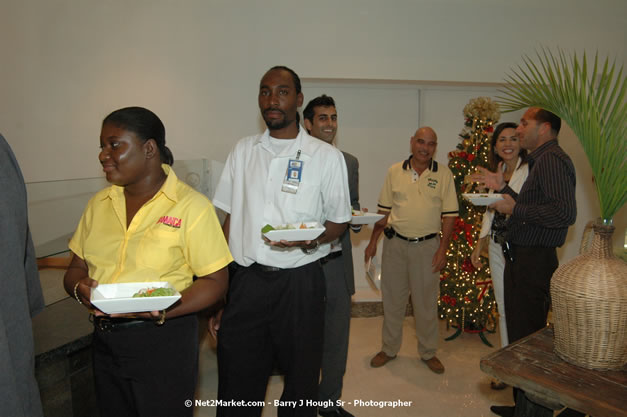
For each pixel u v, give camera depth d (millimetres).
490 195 2201
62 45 3361
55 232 1743
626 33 3535
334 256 2074
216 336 1840
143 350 1243
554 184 1947
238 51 3402
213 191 3523
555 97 1506
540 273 2053
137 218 1276
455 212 2738
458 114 3877
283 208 1627
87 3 3330
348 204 1711
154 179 1316
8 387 921
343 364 2162
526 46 3512
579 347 1270
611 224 1275
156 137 1294
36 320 1736
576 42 3525
